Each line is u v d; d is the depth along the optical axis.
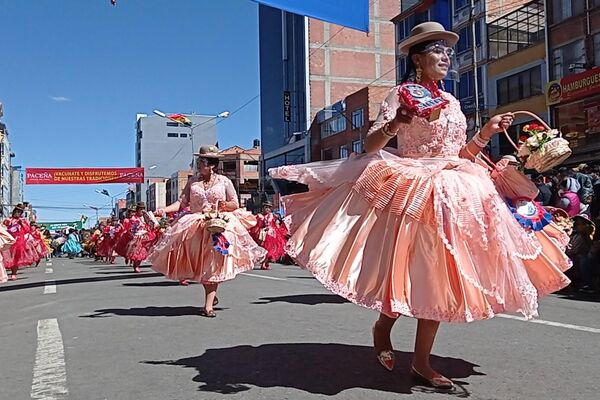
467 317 3.26
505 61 28.14
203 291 9.52
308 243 3.70
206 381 3.97
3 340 5.68
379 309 3.33
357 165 3.74
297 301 7.90
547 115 24.53
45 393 3.82
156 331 5.86
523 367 4.16
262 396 3.60
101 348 5.13
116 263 22.22
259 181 54.34
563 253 3.93
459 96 31.56
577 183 11.59
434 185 3.46
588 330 5.56
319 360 4.44
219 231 6.69
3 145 83.88
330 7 11.15
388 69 55.31
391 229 3.45
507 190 3.91
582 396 3.50
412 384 3.74
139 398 3.66
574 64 23.20
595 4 23.06
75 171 55.50
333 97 53.53
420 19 35.84
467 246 3.37
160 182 84.50
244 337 5.44
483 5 30.08
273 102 58.06
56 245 39.69
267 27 59.69
